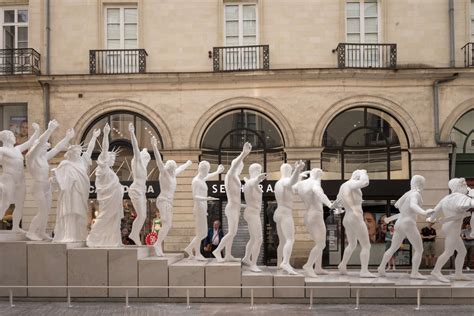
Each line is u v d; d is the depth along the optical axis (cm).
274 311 1220
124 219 2178
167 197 1484
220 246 1441
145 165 1522
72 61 2270
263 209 2188
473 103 2183
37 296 1337
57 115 2244
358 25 2277
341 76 2178
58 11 2283
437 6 2228
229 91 2216
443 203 1360
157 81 2222
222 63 2258
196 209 1494
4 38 2355
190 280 1340
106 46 2308
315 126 2189
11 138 1447
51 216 2139
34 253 1341
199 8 2264
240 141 2239
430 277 1383
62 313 1198
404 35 2233
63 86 2244
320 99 2194
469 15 2223
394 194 2155
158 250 1463
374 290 1302
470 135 2217
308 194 1395
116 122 2261
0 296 1344
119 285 1337
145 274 1340
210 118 2216
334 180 2170
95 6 2280
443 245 2066
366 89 2194
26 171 2205
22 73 2238
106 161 1416
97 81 2230
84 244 1427
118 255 1341
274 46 2236
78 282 1338
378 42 2266
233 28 2294
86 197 1442
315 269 1448
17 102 2258
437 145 2173
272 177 2222
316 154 2183
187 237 2164
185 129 2219
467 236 2033
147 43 2264
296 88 2197
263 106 2202
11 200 1422
